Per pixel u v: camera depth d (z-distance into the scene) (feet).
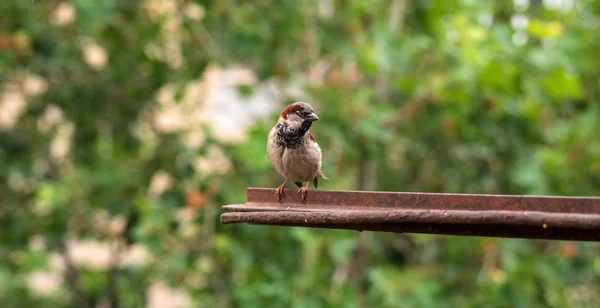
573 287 43.86
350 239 35.83
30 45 37.01
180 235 35.60
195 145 40.24
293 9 38.24
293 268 34.27
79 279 45.93
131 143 42.75
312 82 39.06
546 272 35.78
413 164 43.34
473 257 40.55
